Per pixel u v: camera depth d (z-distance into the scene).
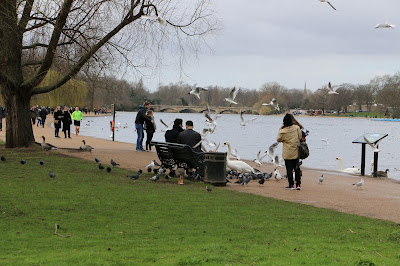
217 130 72.56
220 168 13.81
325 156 35.97
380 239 7.89
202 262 6.16
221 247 7.04
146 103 24.56
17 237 7.39
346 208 11.04
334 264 6.11
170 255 6.57
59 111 33.50
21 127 21.02
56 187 11.70
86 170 15.12
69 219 8.71
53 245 7.03
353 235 8.11
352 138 62.06
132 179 13.78
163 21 13.60
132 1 20.44
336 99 130.00
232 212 9.73
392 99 140.12
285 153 13.73
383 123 130.00
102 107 130.62
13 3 19.08
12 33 19.47
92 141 31.77
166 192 11.80
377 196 12.95
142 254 6.58
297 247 7.17
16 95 20.73
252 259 6.41
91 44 20.41
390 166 29.78
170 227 8.40
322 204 11.48
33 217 8.73
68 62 20.98
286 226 8.68
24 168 14.86
